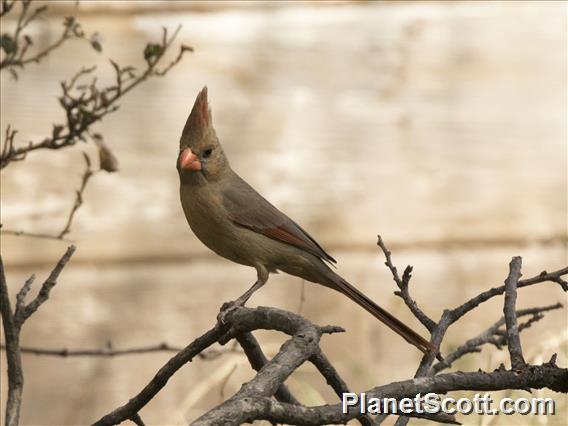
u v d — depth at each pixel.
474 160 10.89
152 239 10.53
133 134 10.48
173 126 10.56
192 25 10.61
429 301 10.73
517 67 10.96
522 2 10.98
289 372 4.07
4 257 10.24
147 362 10.44
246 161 10.67
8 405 5.71
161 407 10.24
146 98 10.51
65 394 10.29
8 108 10.16
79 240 10.40
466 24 10.96
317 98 10.80
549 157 10.94
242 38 10.73
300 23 10.81
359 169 10.80
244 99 10.70
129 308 10.44
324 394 9.89
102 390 10.35
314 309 10.58
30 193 10.27
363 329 10.48
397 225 10.80
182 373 10.27
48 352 7.93
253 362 5.82
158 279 10.52
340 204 10.76
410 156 10.84
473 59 10.94
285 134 10.74
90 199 10.42
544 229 10.88
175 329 10.50
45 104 10.22
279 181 10.70
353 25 10.87
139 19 10.46
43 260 10.31
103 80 10.33
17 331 5.78
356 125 10.83
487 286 10.80
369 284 10.70
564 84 10.98
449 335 10.48
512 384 4.57
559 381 4.60
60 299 10.34
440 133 10.88
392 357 10.42
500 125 10.92
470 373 4.55
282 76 10.77
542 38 10.99
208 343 5.34
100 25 10.35
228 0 10.70
